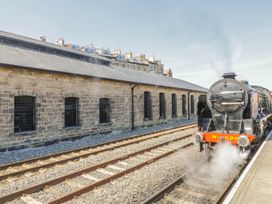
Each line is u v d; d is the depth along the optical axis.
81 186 5.56
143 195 4.96
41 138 10.59
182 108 24.02
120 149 9.61
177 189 5.16
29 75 10.15
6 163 7.63
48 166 7.20
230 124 8.07
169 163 7.29
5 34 14.02
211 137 7.70
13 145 9.56
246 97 7.62
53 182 5.66
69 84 11.89
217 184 5.46
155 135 12.95
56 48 16.23
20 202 4.71
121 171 6.25
